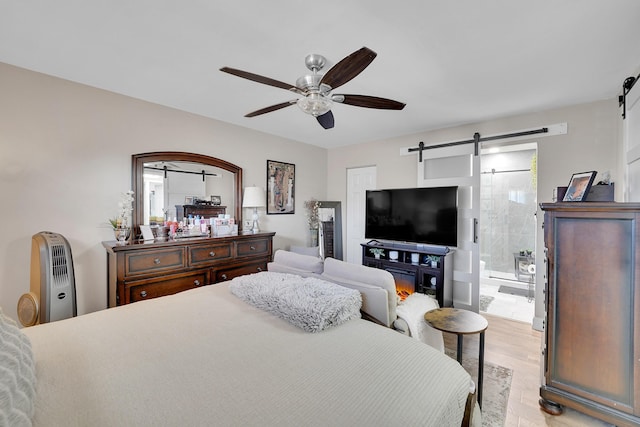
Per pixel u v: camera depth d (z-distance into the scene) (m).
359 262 4.86
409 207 3.87
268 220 4.24
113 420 0.82
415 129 3.93
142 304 1.76
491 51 1.96
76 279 2.55
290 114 3.34
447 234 3.54
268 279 1.93
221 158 3.60
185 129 3.25
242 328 1.44
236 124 3.75
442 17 1.61
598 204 1.64
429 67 2.19
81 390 0.95
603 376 1.65
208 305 1.75
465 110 3.13
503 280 4.84
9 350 0.87
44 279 2.00
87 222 2.61
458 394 1.07
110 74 2.37
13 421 0.69
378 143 4.56
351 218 4.96
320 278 2.06
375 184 4.61
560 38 1.80
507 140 3.37
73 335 1.34
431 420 0.89
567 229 1.75
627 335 1.59
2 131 2.21
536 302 3.12
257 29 1.74
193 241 2.89
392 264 3.81
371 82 2.45
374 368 1.12
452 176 3.78
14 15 1.62
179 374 1.05
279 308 1.57
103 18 1.65
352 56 1.42
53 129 2.42
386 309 1.74
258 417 0.85
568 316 1.76
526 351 2.60
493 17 1.61
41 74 2.36
